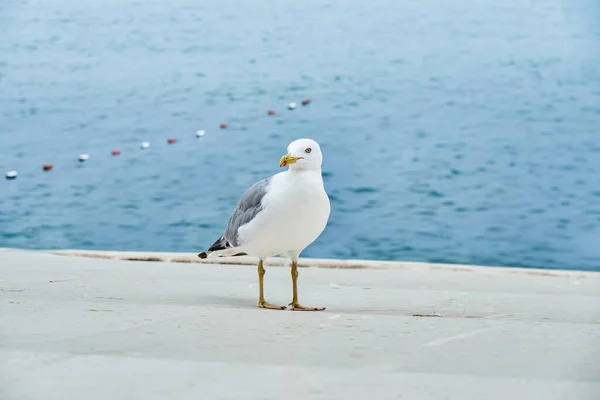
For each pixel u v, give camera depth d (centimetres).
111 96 1788
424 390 187
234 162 1519
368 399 178
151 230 1212
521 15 1869
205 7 1912
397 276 462
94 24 1920
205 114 1711
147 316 283
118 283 396
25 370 198
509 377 202
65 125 1673
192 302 339
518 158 1518
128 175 1459
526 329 274
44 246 1134
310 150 321
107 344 231
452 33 1878
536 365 216
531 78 1789
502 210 1306
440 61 1845
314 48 1875
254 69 1855
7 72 1859
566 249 1164
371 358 220
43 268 457
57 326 260
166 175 1459
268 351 226
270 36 1908
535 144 1573
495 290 411
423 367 211
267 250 331
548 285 437
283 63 1861
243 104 1752
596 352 235
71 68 1853
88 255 534
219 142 1608
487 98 1734
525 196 1372
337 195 1373
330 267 508
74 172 1472
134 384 186
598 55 1806
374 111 1711
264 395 179
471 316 321
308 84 1806
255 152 1566
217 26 1903
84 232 1198
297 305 329
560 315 327
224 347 230
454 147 1567
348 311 326
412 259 1102
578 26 1830
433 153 1547
